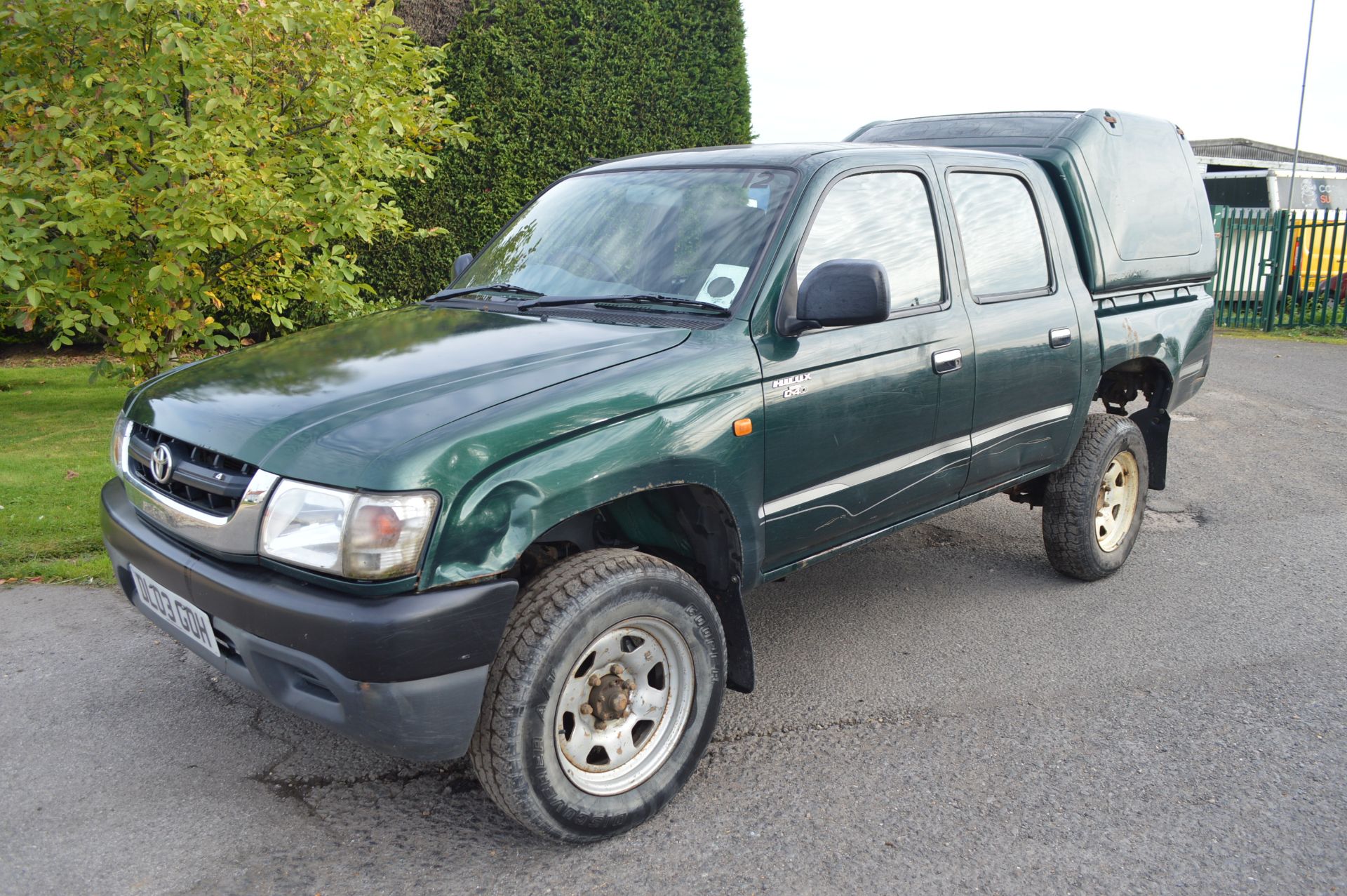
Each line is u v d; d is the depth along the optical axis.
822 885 2.66
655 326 3.16
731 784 3.16
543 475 2.57
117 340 7.13
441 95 9.18
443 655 2.42
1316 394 9.78
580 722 2.80
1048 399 4.29
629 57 11.20
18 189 6.39
